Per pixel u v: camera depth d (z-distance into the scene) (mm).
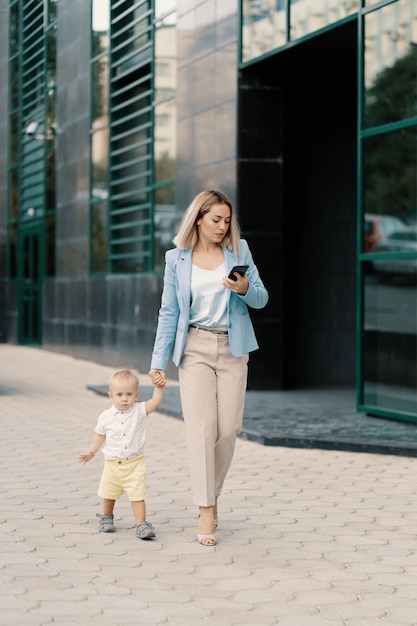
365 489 8648
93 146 23703
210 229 6785
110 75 22469
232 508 7844
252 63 16297
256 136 16734
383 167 12828
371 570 6055
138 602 5336
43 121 28047
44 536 6863
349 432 11508
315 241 17656
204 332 6789
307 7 14789
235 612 5188
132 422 6859
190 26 18312
